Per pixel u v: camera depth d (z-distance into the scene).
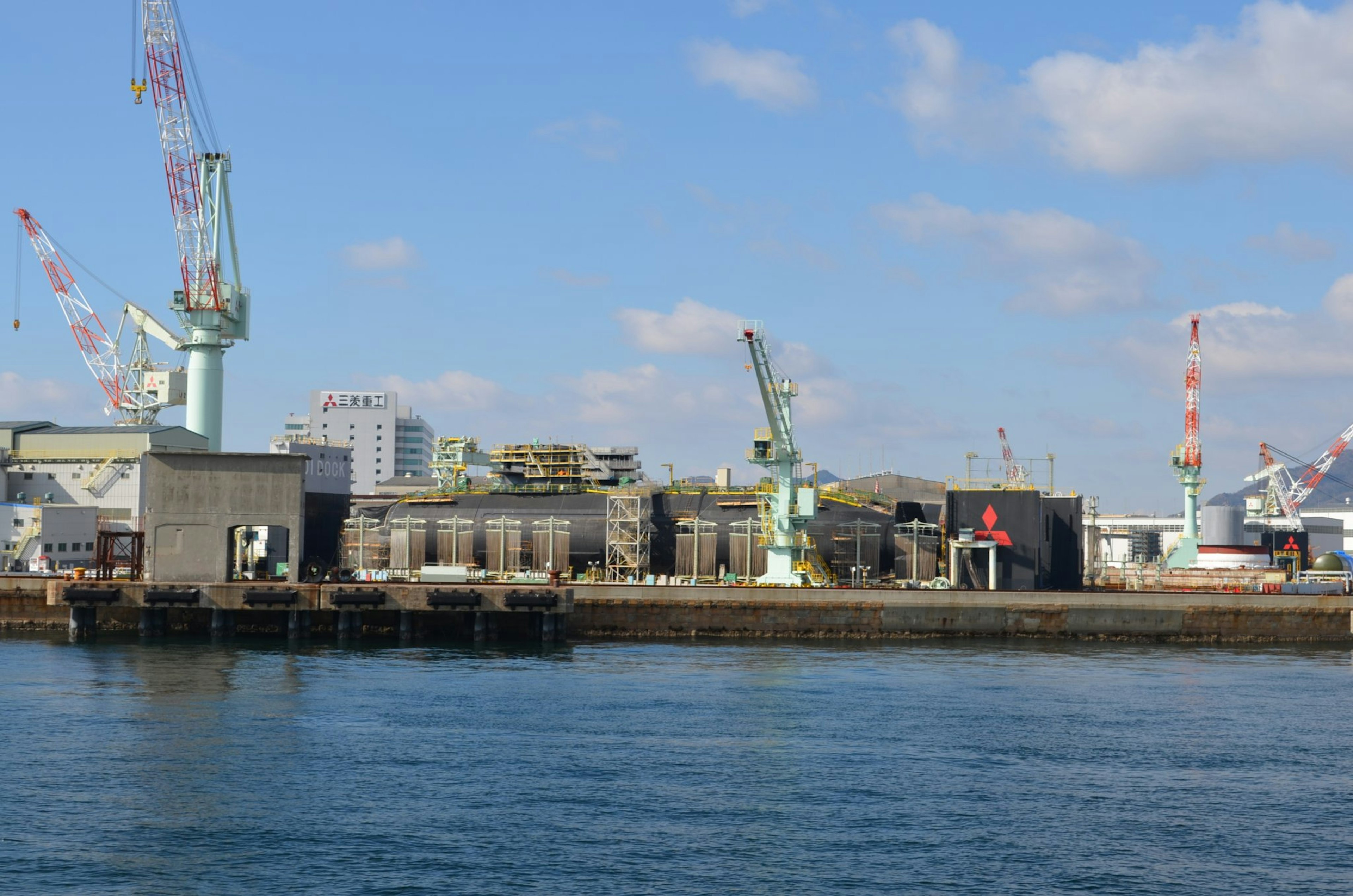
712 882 59.12
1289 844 65.38
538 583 151.75
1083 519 198.38
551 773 77.38
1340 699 106.50
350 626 143.88
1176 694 108.56
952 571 169.50
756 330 158.00
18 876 58.53
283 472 144.62
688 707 99.62
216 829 65.62
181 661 123.44
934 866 61.66
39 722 90.69
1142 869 61.56
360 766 78.62
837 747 85.44
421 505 192.62
